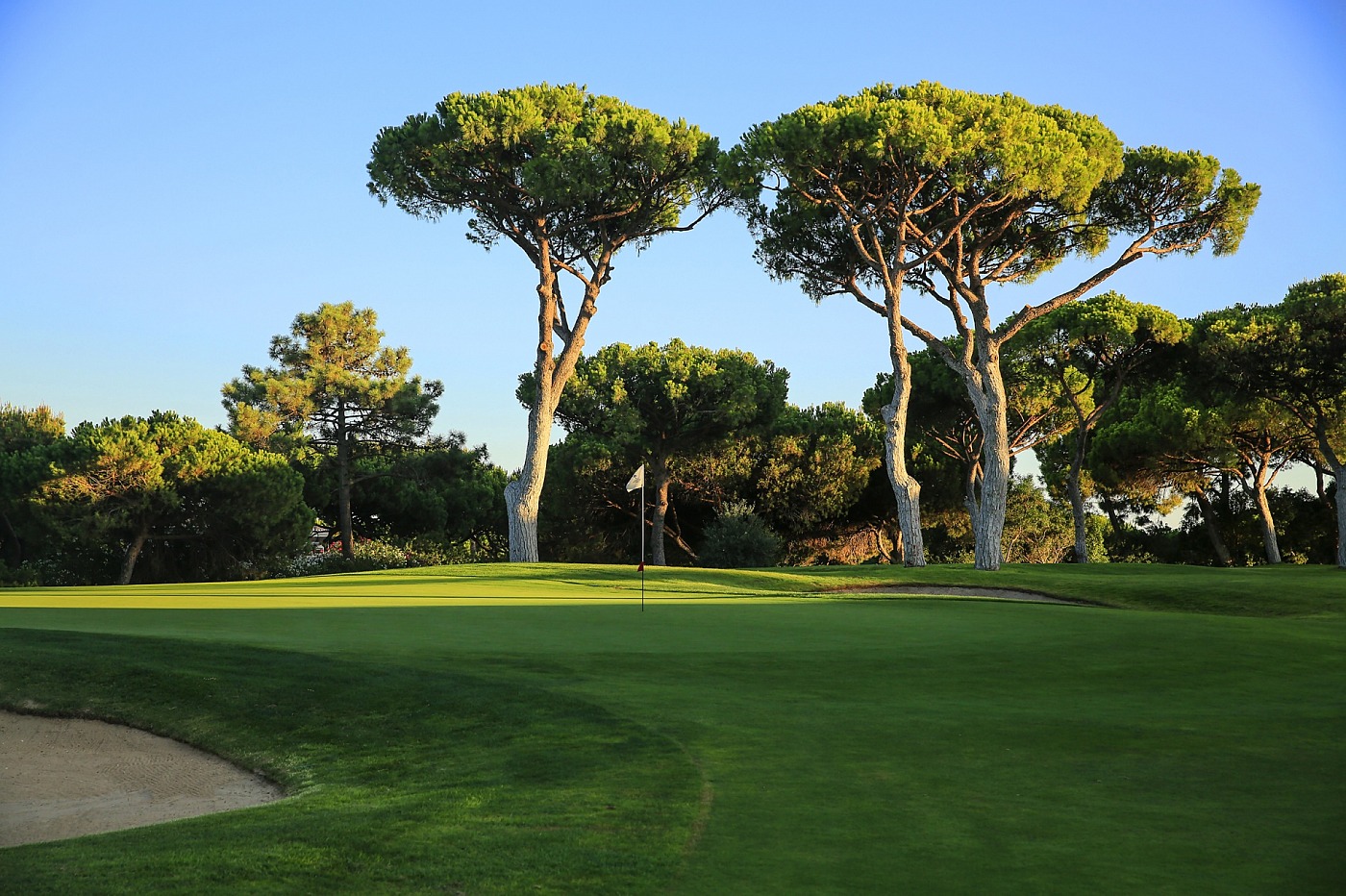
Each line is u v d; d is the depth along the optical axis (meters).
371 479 49.09
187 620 16.08
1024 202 29.78
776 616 17.80
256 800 9.03
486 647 13.66
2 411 52.12
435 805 7.42
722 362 44.56
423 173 32.06
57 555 40.66
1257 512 45.72
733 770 8.13
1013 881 5.76
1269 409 38.25
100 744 10.73
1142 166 31.17
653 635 15.07
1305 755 8.62
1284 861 6.07
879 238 32.69
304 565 40.94
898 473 31.16
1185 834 6.57
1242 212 31.27
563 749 8.98
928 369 42.78
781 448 46.19
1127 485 44.41
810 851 6.28
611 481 45.81
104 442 37.16
